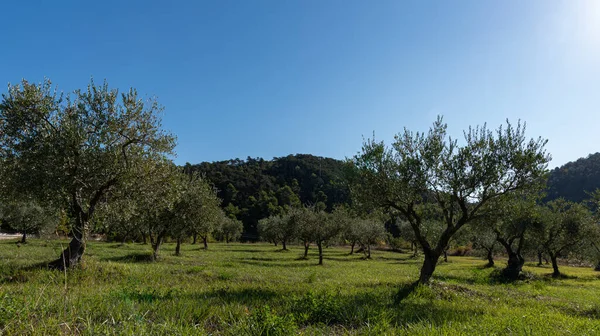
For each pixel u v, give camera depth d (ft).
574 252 128.47
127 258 85.35
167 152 58.80
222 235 291.17
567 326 28.99
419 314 30.83
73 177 47.52
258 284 49.42
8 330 16.53
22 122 47.03
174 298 30.91
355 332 22.97
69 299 23.43
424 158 52.54
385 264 131.13
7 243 117.70
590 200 117.39
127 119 52.54
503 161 50.88
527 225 102.06
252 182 417.08
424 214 61.62
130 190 54.13
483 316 31.65
